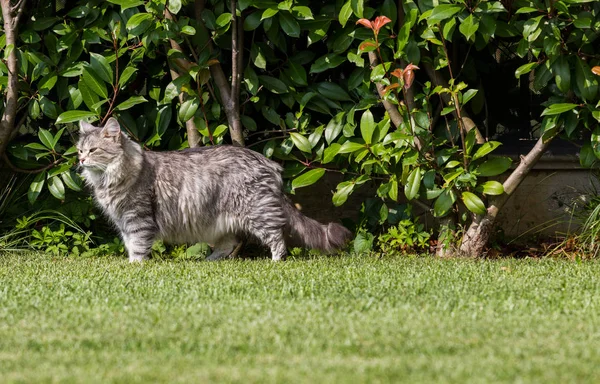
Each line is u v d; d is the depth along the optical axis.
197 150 11.75
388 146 11.31
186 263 10.74
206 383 5.48
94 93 11.68
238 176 11.47
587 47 10.91
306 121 11.84
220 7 11.63
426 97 11.02
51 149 11.91
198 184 11.49
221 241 12.23
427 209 11.96
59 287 8.89
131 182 11.39
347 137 11.62
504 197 11.50
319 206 13.02
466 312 7.45
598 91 10.88
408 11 11.02
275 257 11.59
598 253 11.53
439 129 11.87
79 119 11.53
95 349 6.39
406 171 11.12
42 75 11.95
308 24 11.38
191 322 7.09
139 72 12.51
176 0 11.02
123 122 12.25
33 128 12.96
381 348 6.28
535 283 8.88
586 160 11.09
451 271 9.74
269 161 11.71
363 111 12.03
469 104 12.73
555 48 10.50
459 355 6.13
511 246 12.50
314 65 11.55
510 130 13.04
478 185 11.46
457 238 11.85
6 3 11.77
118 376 5.64
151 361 6.04
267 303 7.82
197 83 11.63
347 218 12.77
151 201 11.50
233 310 7.55
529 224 12.72
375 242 12.44
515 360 5.95
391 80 11.30
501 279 9.11
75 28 11.92
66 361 6.06
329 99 11.85
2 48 12.01
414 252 12.16
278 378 5.54
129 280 9.24
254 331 6.76
